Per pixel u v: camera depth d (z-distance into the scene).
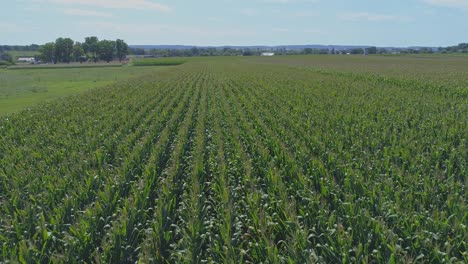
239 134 14.64
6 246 6.28
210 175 10.45
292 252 5.90
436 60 112.81
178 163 11.06
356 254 5.61
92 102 26.09
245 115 19.08
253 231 7.16
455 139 12.56
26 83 56.25
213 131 15.58
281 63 100.50
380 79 37.66
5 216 7.59
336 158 10.64
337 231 6.35
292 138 13.41
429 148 11.98
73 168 10.58
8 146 14.05
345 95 24.69
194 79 46.41
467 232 6.07
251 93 27.61
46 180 9.68
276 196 8.13
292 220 6.88
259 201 7.89
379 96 23.59
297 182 8.80
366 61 107.19
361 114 17.56
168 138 14.85
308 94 26.08
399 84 32.72
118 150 12.91
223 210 7.46
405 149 11.07
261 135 14.95
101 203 8.16
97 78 65.44
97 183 9.42
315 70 59.06
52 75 76.62
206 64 104.94
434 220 6.53
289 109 20.56
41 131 16.50
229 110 20.39
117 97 28.17
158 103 24.64
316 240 6.64
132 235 6.88
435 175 8.98
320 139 13.24
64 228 7.26
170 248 6.83
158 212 7.33
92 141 14.06
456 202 7.42
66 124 17.92
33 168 10.86
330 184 8.59
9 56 182.12
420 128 14.20
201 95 28.75
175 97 26.80
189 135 15.64
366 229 6.34
